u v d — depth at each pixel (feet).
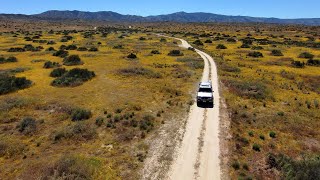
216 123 87.15
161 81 143.33
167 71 169.48
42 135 80.23
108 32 517.14
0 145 71.61
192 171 60.49
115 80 145.07
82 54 234.79
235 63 205.77
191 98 113.39
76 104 105.60
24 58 214.07
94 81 142.72
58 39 361.51
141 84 136.36
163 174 59.41
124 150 70.03
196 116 93.20
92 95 117.91
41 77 151.43
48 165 60.08
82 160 61.87
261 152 70.90
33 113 97.19
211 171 60.49
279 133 83.76
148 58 221.05
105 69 172.65
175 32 540.93
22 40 343.05
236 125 86.89
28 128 82.58
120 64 191.31
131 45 308.81
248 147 73.00
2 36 389.39
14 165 64.39
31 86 132.46
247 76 160.15
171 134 79.20
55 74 153.17
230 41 370.32
